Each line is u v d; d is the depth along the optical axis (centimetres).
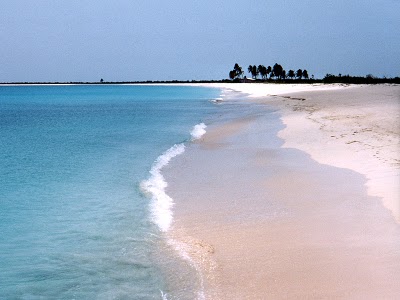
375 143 1650
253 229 855
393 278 600
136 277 679
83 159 1794
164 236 853
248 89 10719
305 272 648
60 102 8312
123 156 1844
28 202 1136
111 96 11025
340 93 5581
